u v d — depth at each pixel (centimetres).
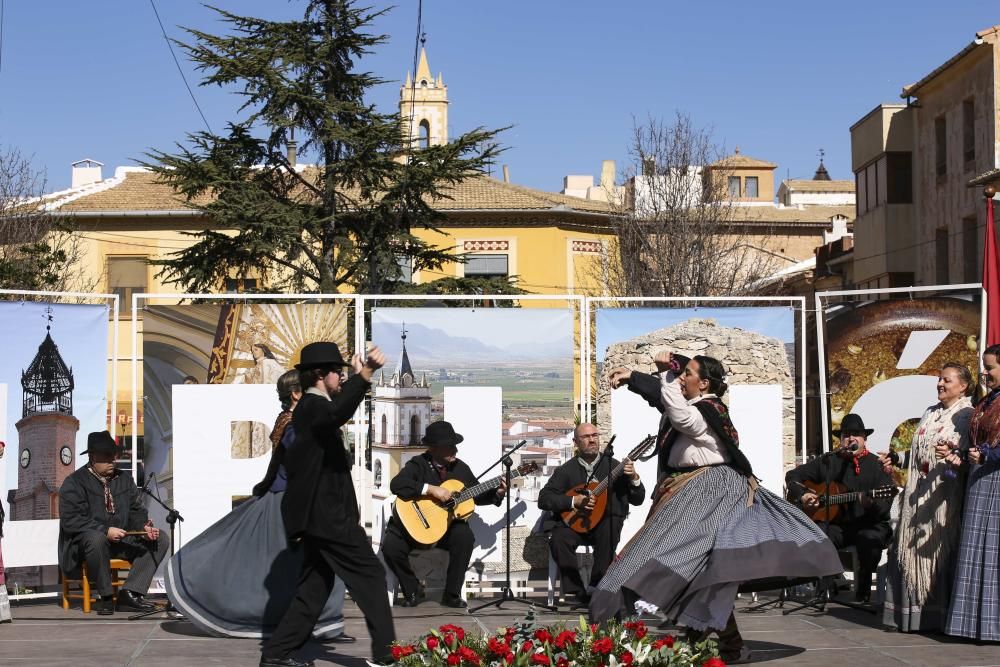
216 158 2794
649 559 736
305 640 778
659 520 752
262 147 2836
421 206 2850
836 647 866
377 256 2808
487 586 1112
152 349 1098
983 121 2959
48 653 852
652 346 1131
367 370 751
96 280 3750
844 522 1087
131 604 1057
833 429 1129
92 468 1069
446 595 1061
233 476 1081
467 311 1119
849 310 1134
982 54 2958
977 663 807
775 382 1134
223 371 1095
